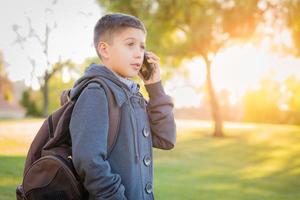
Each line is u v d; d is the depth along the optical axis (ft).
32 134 51.85
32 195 5.87
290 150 56.54
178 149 52.37
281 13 61.11
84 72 6.44
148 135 6.51
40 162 5.87
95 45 6.81
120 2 62.85
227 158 47.70
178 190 24.54
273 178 34.60
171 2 63.31
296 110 106.83
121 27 6.55
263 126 88.17
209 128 79.92
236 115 118.52
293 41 62.69
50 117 6.28
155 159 43.60
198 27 62.95
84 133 5.70
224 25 61.67
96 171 5.59
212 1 62.59
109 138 5.99
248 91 112.98
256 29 62.03
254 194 26.17
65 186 5.80
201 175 34.09
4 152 36.81
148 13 64.28
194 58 69.82
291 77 107.76
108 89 6.06
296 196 26.50
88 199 5.99
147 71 7.27
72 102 6.11
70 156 6.03
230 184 29.86
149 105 7.21
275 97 109.81
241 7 60.75
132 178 6.07
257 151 54.90
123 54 6.52
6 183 20.62
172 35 69.67
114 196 5.67
